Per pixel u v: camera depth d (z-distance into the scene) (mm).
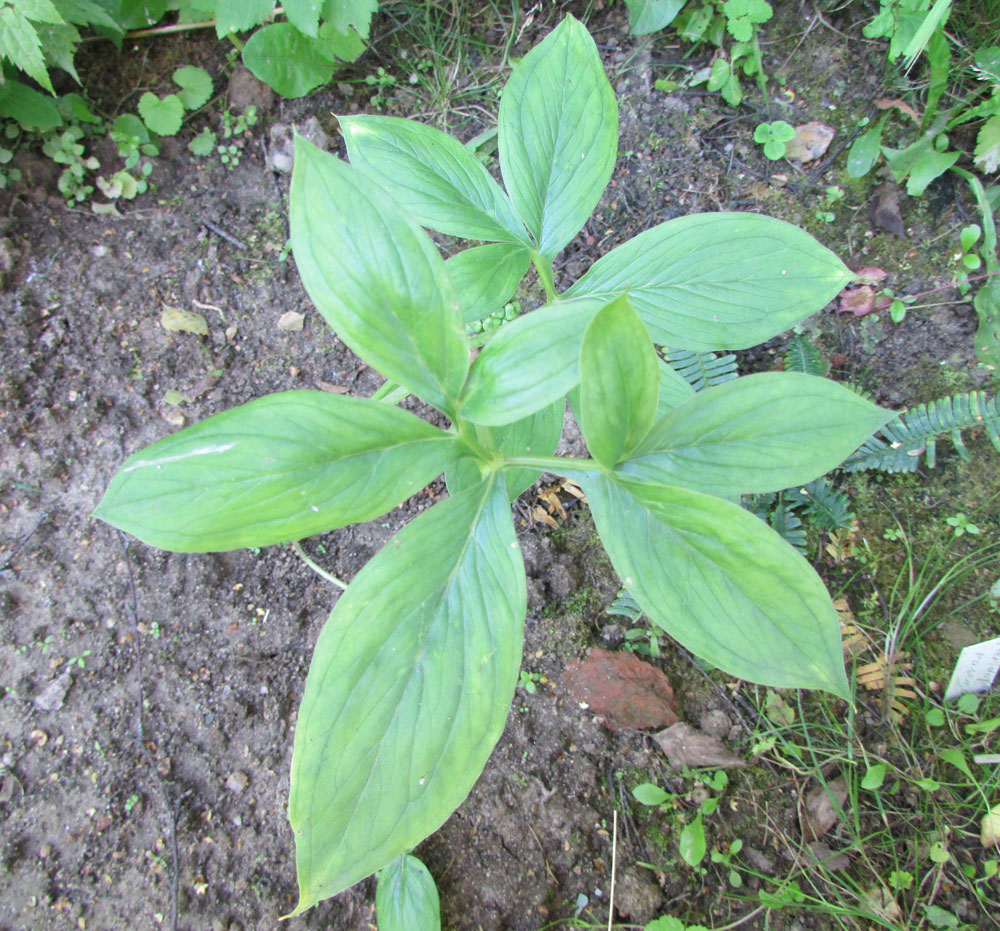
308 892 285
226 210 639
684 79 656
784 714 485
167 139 657
